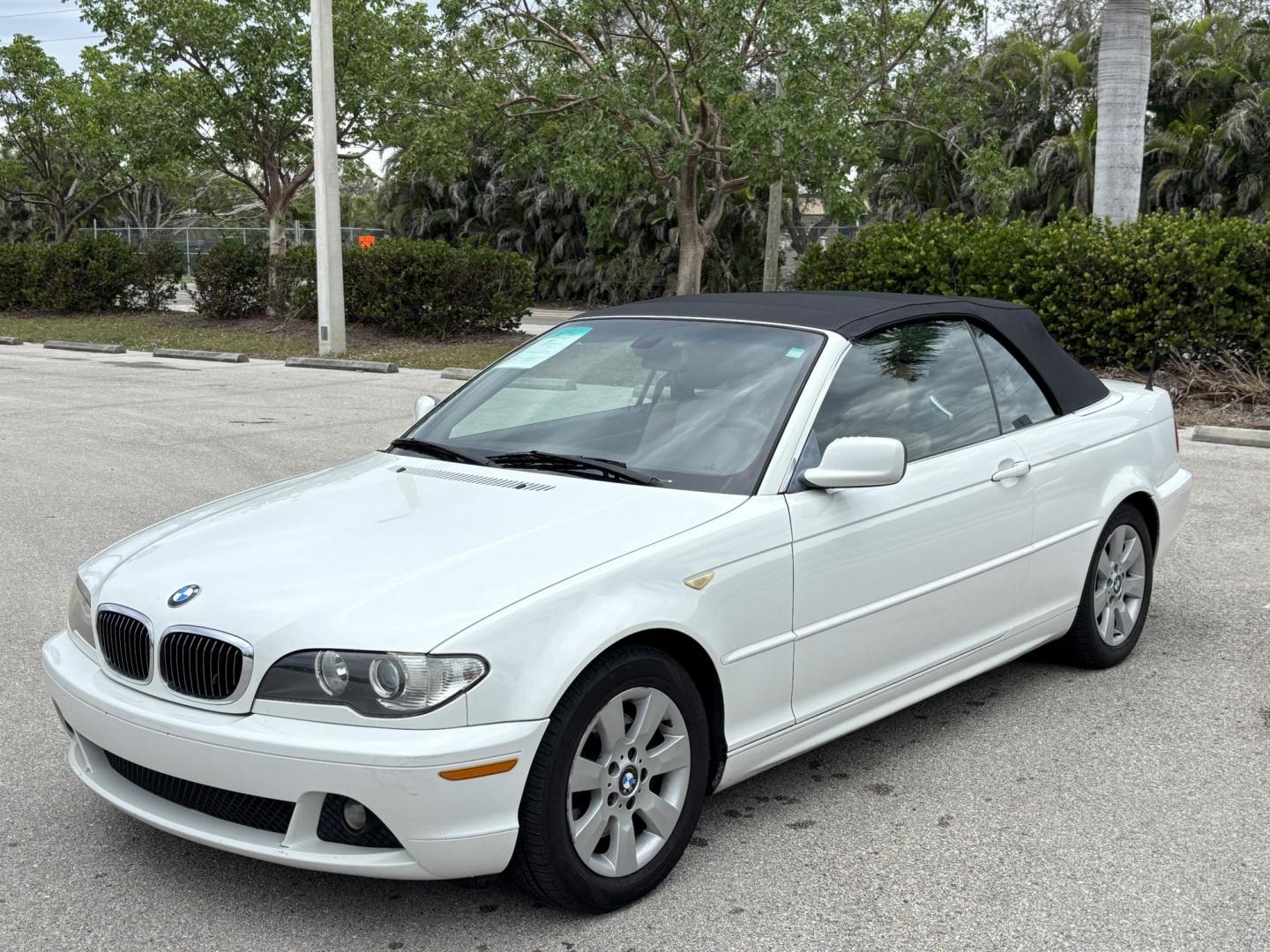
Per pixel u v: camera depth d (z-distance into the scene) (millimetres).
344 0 25281
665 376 4230
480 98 21375
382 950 3102
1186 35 31891
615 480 3824
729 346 4266
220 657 3080
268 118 26281
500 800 2963
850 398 4074
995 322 4848
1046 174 30609
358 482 4039
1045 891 3352
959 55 21531
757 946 3098
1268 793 3967
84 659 3535
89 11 25250
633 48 20906
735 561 3496
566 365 4523
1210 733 4488
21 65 34438
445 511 3617
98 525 7949
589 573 3203
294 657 2990
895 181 32656
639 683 3250
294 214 53594
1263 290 12789
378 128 25547
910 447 4188
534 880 3111
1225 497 8516
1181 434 11477
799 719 3766
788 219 36438
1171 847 3600
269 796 2982
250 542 3529
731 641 3492
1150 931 3139
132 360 20891
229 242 26125
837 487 3697
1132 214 15664
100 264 27781
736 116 19500
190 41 24938
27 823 3824
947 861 3535
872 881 3422
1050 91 31547
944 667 4309
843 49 20156
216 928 3211
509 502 3650
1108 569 5121
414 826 2896
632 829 3297
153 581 3398
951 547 4211
